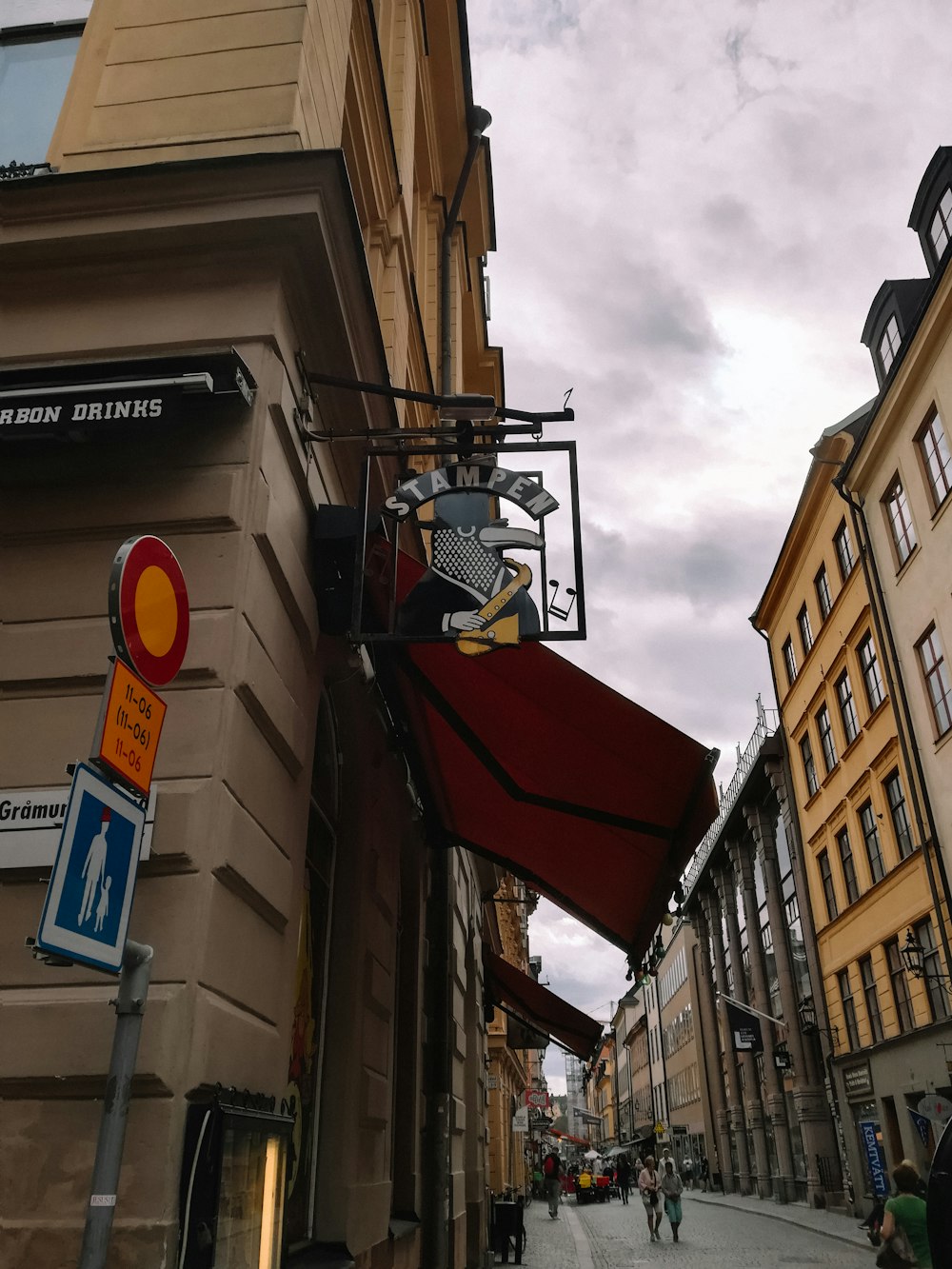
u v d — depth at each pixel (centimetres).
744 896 3753
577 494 575
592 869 886
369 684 653
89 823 252
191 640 437
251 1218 374
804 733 2945
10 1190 342
